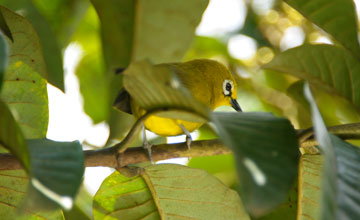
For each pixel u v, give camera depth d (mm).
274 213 6449
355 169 3914
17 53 6613
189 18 8734
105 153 5973
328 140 4008
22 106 6676
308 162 6062
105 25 8742
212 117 3631
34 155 3879
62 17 10203
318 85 7375
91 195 9977
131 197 6695
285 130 3973
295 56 7176
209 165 10609
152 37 8859
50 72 8078
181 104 4574
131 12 8547
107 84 9156
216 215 6562
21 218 6438
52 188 3350
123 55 8938
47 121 6730
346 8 6508
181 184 6523
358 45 6617
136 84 4664
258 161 3502
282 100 11688
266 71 11859
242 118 4070
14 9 8242
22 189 6512
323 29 6723
